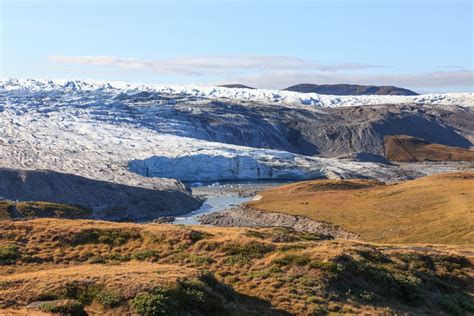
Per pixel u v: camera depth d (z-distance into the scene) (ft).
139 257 132.77
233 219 402.93
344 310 104.27
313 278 115.24
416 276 130.11
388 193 394.32
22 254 133.80
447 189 369.71
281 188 529.04
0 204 339.98
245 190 629.92
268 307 103.04
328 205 385.09
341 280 115.96
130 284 96.94
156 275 102.58
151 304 90.43
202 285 99.30
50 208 362.33
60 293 96.02
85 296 95.71
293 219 357.20
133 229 150.82
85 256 134.00
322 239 179.52
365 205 363.35
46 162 643.86
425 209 322.34
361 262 124.57
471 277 147.13
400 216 315.78
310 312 101.71
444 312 116.37
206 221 406.00
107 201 454.40
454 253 166.61
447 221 281.13
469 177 444.14
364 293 113.39
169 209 468.75
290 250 132.26
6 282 101.65
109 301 92.79
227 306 97.50
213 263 128.06
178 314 90.53
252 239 140.77
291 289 110.93
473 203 308.81
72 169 616.39
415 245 192.03
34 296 95.09
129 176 604.49
